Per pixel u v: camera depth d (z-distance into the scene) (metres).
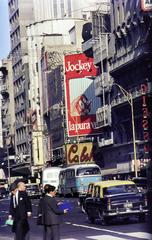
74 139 91.62
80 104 86.81
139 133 65.25
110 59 74.12
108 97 75.12
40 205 15.45
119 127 70.81
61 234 22.77
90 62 87.25
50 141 108.88
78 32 111.19
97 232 22.34
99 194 26.06
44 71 112.62
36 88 122.94
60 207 15.45
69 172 58.81
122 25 68.19
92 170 56.62
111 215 25.00
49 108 109.44
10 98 148.00
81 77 87.44
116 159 72.00
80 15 135.88
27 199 16.44
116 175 71.75
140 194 25.42
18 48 140.62
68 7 136.38
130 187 26.11
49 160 108.38
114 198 25.19
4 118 155.25
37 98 122.06
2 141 172.00
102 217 25.56
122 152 69.81
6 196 89.44
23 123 133.25
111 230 22.70
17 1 140.12
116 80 71.19
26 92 130.00
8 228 28.83
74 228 25.14
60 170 66.62
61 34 118.88
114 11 71.69
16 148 140.00
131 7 65.56
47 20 125.75
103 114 75.06
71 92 87.88
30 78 126.44
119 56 69.00
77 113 86.69
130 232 21.11
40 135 116.00
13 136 145.38
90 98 86.75
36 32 126.25
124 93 63.62
